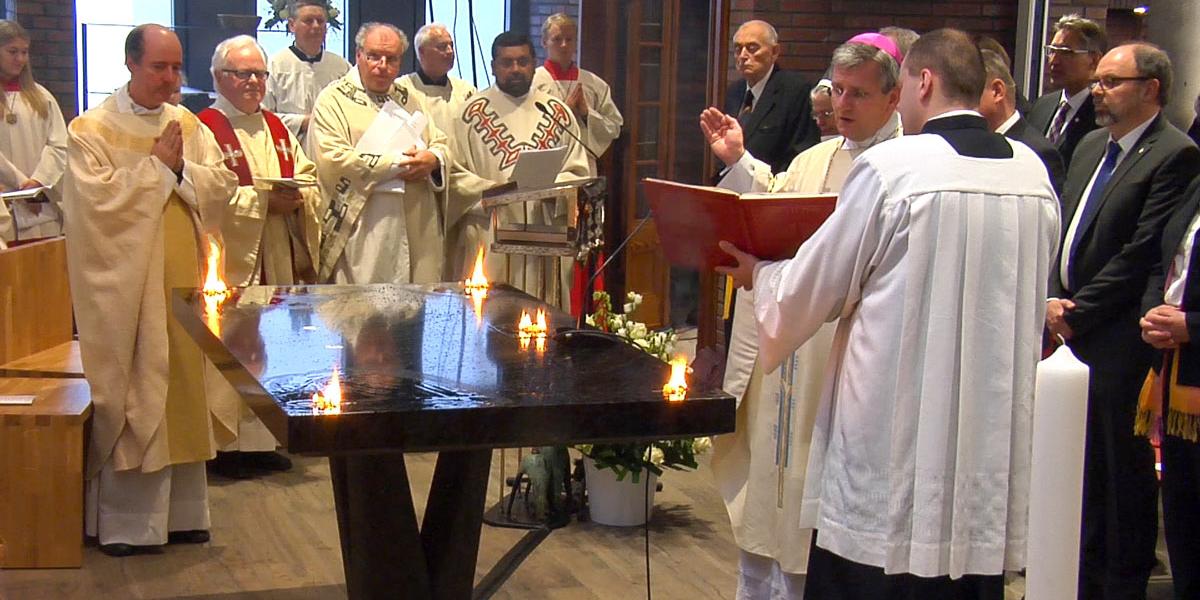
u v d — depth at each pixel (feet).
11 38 18.63
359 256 17.10
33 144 19.02
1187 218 10.82
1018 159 7.86
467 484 8.63
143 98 13.08
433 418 6.29
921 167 7.60
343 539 8.98
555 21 19.58
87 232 12.66
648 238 20.10
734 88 18.69
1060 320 11.44
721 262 8.73
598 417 6.63
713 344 16.88
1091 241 11.60
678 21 18.52
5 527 12.53
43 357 14.44
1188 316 10.50
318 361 7.40
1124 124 11.53
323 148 17.11
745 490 10.63
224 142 15.79
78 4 23.08
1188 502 10.95
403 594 8.15
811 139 17.06
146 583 12.30
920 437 7.55
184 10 23.65
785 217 8.18
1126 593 11.41
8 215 17.35
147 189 12.77
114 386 12.74
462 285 10.96
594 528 14.03
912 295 7.54
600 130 19.45
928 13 22.80
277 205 15.96
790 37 22.53
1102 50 14.46
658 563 12.99
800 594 10.40
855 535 7.72
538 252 14.29
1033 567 4.18
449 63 18.38
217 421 13.94
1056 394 4.12
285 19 22.72
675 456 14.16
